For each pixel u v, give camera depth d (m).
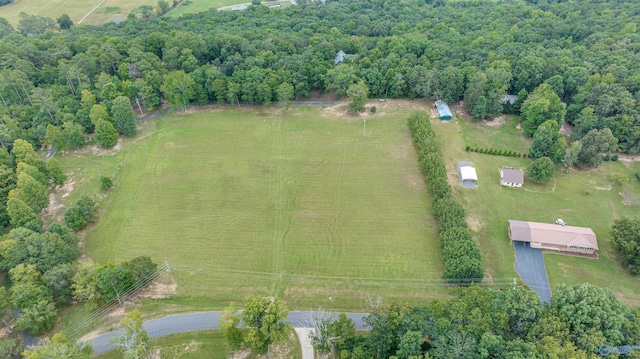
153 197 96.06
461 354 51.91
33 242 72.75
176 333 67.12
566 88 117.81
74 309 71.31
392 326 56.81
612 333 52.59
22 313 69.12
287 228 87.00
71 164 107.62
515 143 109.88
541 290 72.50
